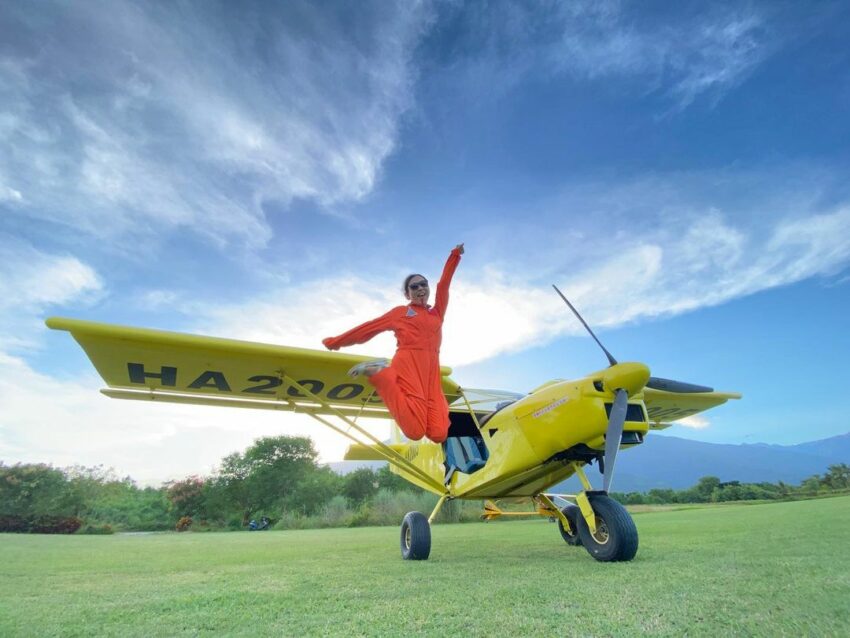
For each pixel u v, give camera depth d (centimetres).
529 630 179
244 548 677
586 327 443
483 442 586
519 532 853
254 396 640
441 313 405
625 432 425
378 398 676
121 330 450
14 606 265
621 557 359
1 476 2153
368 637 181
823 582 247
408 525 479
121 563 496
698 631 171
